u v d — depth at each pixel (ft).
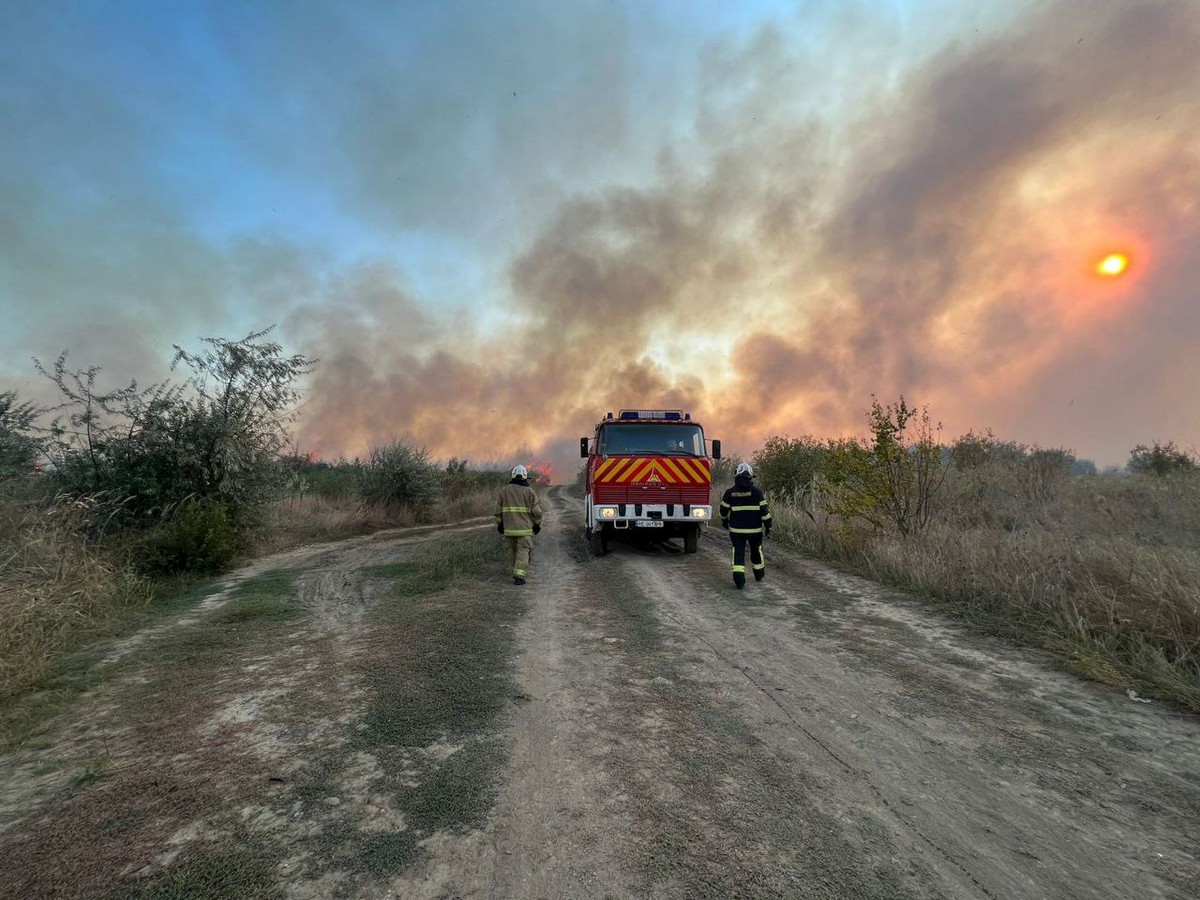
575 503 95.81
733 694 14.97
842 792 10.38
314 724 13.29
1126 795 10.21
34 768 11.51
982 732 12.69
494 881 8.09
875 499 32.58
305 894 7.84
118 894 7.86
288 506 55.21
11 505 25.82
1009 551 24.23
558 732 12.84
